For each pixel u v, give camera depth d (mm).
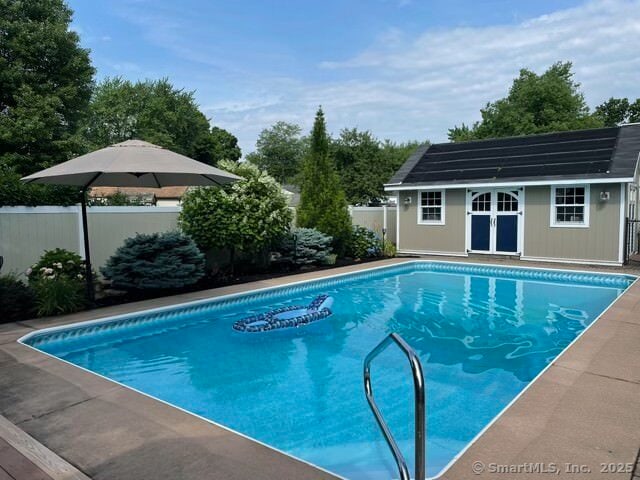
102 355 6238
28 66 19719
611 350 5285
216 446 3174
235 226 10586
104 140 42500
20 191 8719
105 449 3133
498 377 5242
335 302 9438
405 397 4688
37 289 7543
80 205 9484
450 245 15992
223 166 11312
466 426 3998
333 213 14273
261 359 5973
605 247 13109
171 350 6414
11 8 19328
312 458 3490
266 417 4258
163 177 8766
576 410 3660
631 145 13500
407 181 16578
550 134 15898
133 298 8750
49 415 3734
